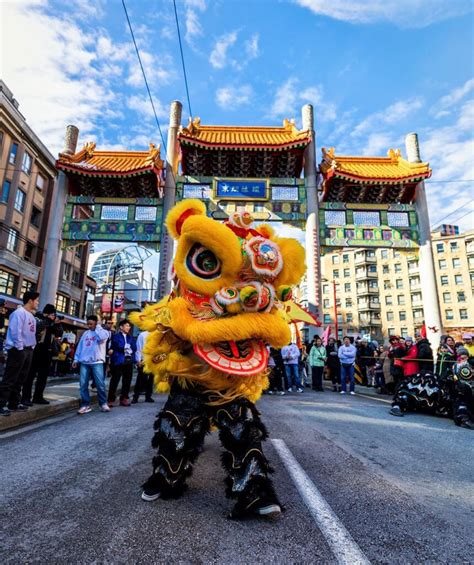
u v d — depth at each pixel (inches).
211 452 148.6
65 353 586.2
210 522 85.4
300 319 336.2
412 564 70.2
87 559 69.6
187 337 93.0
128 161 695.1
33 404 234.5
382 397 375.9
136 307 1254.9
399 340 356.8
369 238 634.2
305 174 653.3
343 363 417.1
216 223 99.0
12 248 979.9
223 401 95.4
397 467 134.4
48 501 96.9
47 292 591.8
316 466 131.7
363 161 730.2
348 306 2655.0
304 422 219.6
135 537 77.9
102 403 248.8
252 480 87.0
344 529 83.0
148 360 105.0
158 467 98.0
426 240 626.5
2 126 920.9
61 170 618.8
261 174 686.5
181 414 97.4
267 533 80.6
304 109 682.8
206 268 100.3
